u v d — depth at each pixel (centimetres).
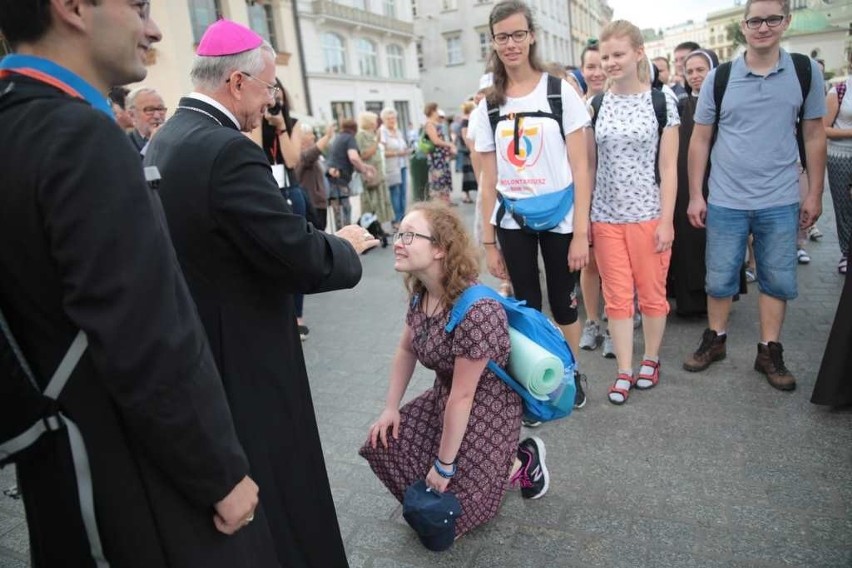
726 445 275
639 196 314
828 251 590
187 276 154
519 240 304
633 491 248
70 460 105
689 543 216
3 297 103
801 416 293
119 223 98
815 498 233
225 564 119
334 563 181
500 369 219
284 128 446
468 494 217
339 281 167
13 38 107
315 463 178
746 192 319
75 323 97
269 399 163
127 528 109
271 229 150
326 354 432
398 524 241
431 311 220
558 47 4784
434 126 984
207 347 116
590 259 382
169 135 161
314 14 2477
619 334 331
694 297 428
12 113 100
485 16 3559
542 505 244
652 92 312
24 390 102
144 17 118
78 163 96
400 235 207
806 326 403
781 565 202
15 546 239
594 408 321
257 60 169
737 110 315
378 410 339
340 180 784
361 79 2816
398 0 3203
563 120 290
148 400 100
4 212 98
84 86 109
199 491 109
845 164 474
